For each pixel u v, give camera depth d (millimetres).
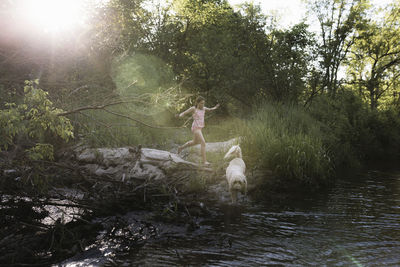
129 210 4941
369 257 3406
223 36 13539
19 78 4137
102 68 5184
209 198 5734
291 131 9055
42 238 3691
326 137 10219
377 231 4250
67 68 4645
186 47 16219
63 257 3344
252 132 8164
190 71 14109
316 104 13734
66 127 3877
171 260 3312
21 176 4309
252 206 5387
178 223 4457
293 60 12969
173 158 6672
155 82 12102
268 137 7750
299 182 6922
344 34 16641
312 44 13109
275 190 6422
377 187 7109
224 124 11594
